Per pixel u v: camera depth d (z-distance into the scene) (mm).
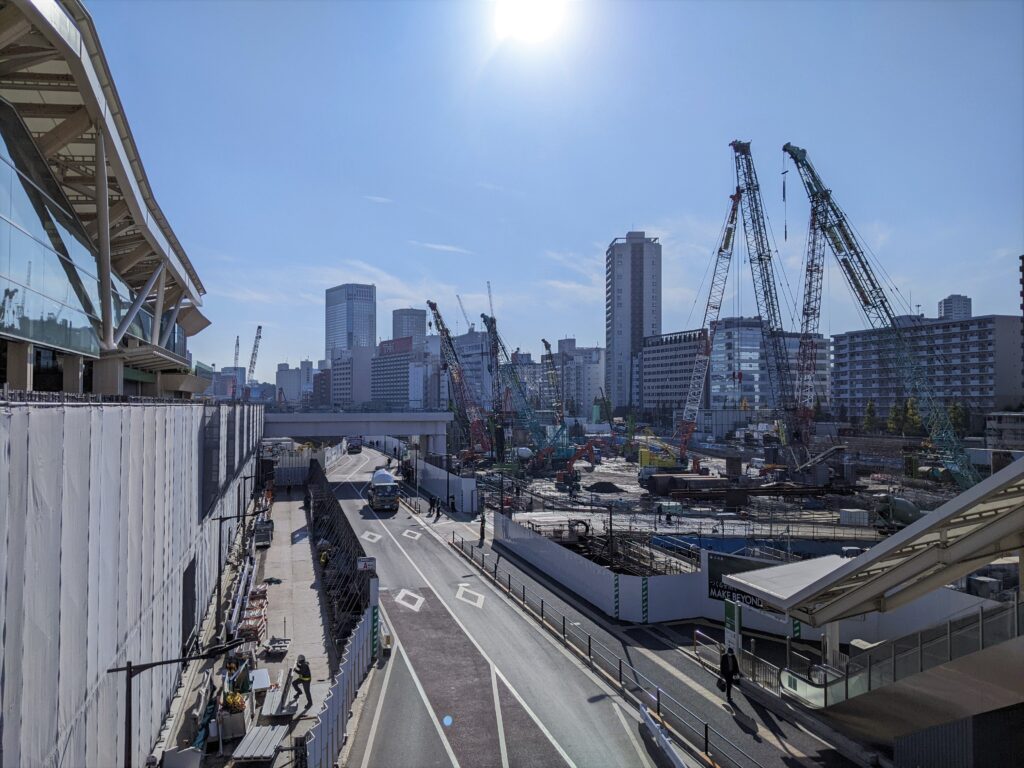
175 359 39750
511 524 45969
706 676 24078
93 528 12930
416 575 39156
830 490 74062
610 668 24688
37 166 16766
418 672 24562
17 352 16469
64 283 18734
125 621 15320
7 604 8898
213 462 32531
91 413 12797
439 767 17797
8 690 8922
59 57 16031
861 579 19844
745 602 28984
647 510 60281
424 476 78125
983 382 149750
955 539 18172
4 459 8773
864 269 91812
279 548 47188
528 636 28594
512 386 144750
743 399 193500
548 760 18125
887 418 163750
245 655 24766
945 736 16031
